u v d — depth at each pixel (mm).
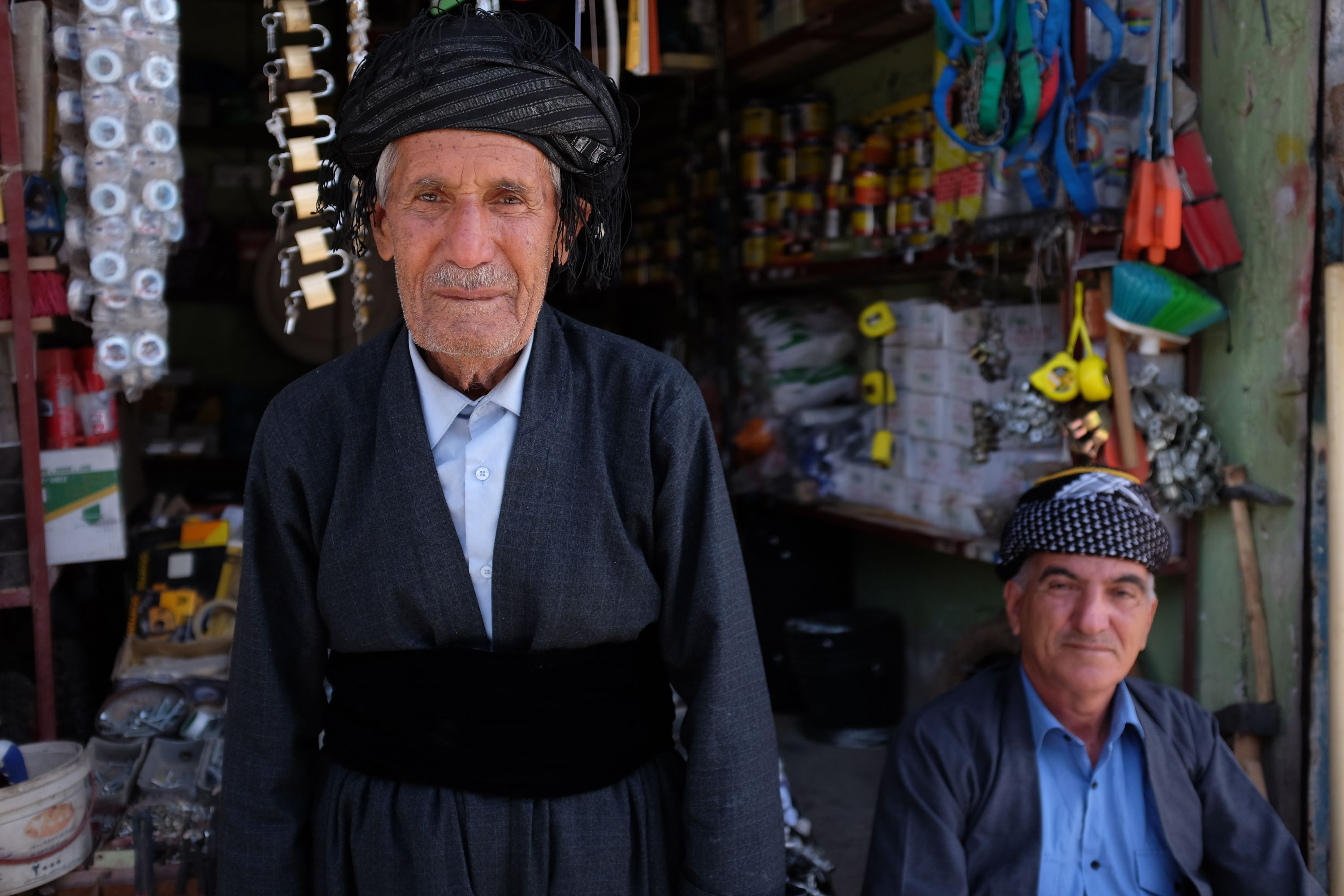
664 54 3465
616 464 1159
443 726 1144
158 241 1919
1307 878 1446
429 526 1119
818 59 3350
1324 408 1966
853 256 3189
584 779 1167
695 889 1188
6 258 1889
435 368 1171
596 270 1211
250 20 4750
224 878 1199
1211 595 2242
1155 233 2023
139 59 1841
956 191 2678
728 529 1204
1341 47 1917
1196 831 1478
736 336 3693
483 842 1138
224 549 2453
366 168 1115
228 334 4840
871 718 3352
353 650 1183
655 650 1269
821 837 2719
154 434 4289
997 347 2535
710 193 3938
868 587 3678
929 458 2887
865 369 3484
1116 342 2139
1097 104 2172
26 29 1872
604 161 1127
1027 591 1492
